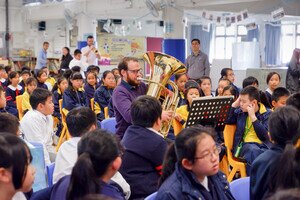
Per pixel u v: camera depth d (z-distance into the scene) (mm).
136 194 2789
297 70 7281
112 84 6281
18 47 14320
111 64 11750
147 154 2791
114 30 13031
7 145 1592
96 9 11617
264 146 3924
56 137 6098
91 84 7004
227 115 3799
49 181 2828
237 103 4102
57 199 2008
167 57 3908
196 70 8133
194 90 4391
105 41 12336
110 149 1966
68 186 1896
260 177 2348
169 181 2109
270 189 2230
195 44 8141
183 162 2092
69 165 2625
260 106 4066
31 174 1663
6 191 1605
